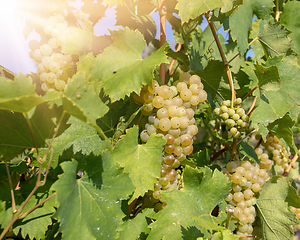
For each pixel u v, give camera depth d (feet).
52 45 1.54
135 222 1.52
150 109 1.53
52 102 1.28
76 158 1.49
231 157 1.81
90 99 1.24
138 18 1.93
